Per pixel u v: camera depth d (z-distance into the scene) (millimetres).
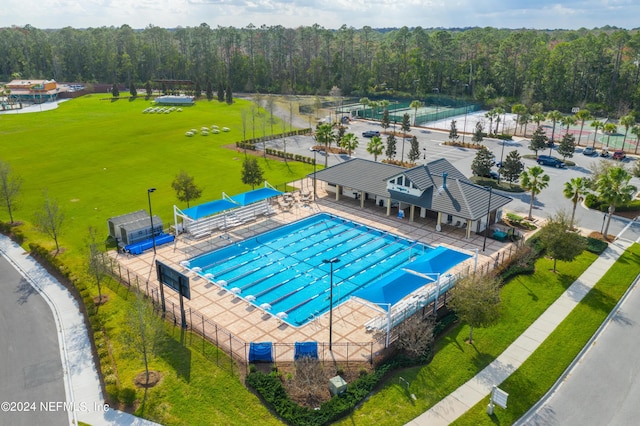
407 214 58875
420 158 85375
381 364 31219
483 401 28422
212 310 37875
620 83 143750
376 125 119062
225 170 77438
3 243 50344
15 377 30547
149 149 91562
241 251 49312
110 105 149500
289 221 56938
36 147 92500
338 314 37688
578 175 74000
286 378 29984
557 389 29859
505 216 56812
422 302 36938
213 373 30469
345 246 50656
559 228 42750
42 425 26688
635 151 88938
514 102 155375
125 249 47781
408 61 182500
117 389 28281
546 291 40875
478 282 33812
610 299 39812
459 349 33156
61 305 38719
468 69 175250
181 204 61375
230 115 130125
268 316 37156
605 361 32469
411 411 27484
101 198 63562
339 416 26922
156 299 39000
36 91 160875
